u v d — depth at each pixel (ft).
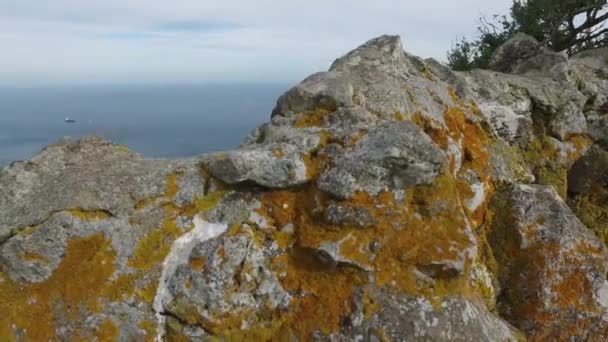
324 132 15.74
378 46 19.80
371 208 14.35
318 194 14.71
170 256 14.17
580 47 35.24
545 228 16.97
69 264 13.83
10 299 13.58
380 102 17.15
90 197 14.52
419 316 13.50
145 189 14.89
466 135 19.02
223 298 13.79
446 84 20.92
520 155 21.26
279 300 14.10
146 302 13.71
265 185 14.94
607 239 21.68
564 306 15.72
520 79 23.29
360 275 13.94
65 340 13.23
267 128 16.90
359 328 13.43
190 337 13.64
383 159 14.47
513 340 14.85
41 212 14.28
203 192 15.16
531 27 35.09
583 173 22.33
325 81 17.19
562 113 22.26
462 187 17.40
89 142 16.33
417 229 14.47
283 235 14.69
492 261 16.97
